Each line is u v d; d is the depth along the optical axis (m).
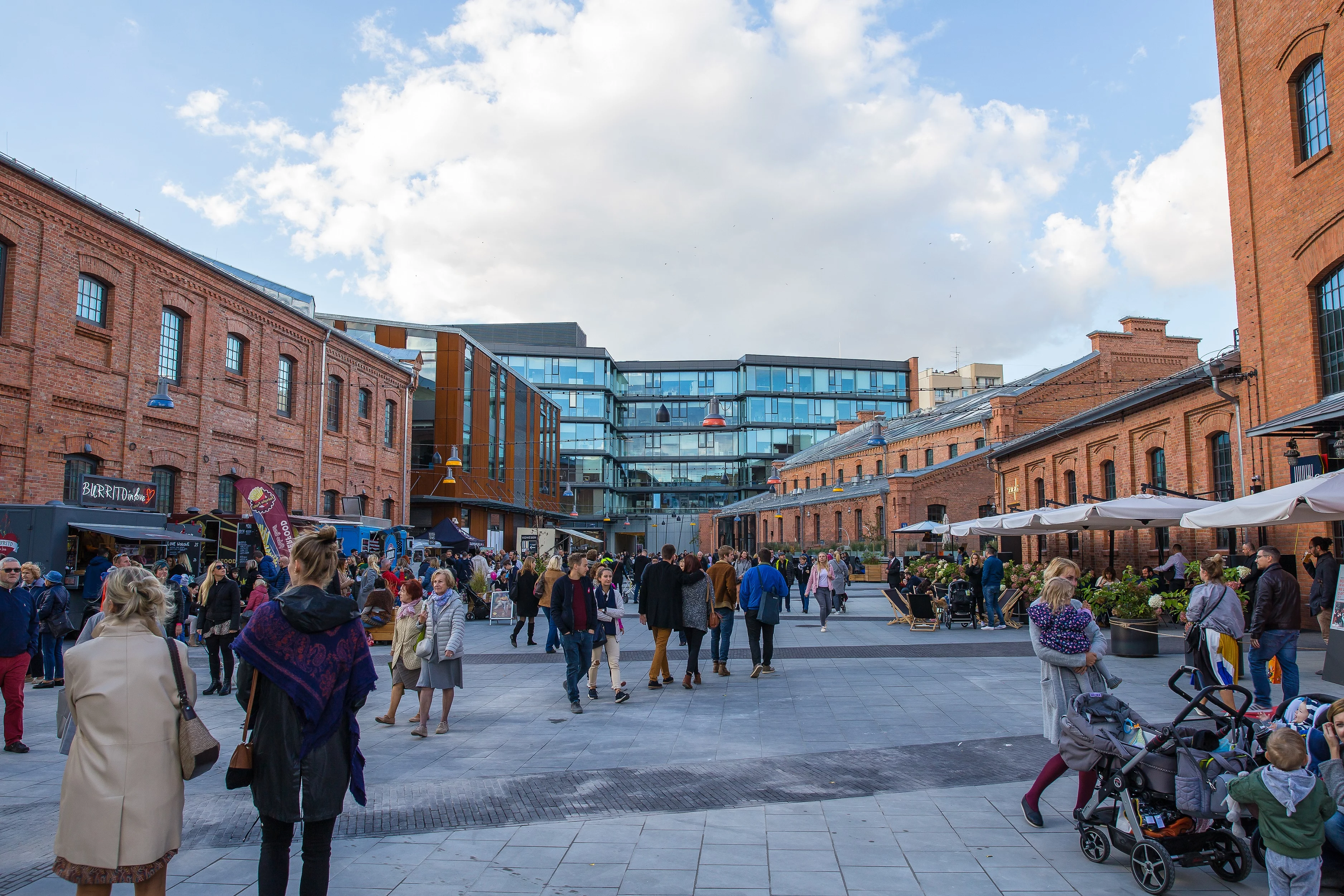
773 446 80.56
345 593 15.30
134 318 19.91
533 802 6.32
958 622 19.78
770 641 12.39
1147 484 22.02
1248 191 17.02
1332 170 14.48
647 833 5.58
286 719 3.82
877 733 8.45
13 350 16.66
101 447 18.91
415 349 43.81
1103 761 5.07
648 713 9.70
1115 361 38.75
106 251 19.08
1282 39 15.88
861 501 45.69
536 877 4.83
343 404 30.83
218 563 11.53
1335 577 10.79
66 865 3.61
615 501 80.50
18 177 16.69
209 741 3.92
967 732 8.43
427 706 8.66
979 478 39.53
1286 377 15.91
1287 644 9.23
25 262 16.97
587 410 77.62
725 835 5.51
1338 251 14.39
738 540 72.62
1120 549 23.83
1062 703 5.54
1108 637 13.84
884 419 62.41
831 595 19.58
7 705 8.10
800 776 6.95
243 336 24.48
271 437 25.78
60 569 15.40
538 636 18.47
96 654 3.72
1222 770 4.82
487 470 48.12
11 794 6.71
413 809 6.16
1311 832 4.13
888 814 5.92
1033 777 6.82
